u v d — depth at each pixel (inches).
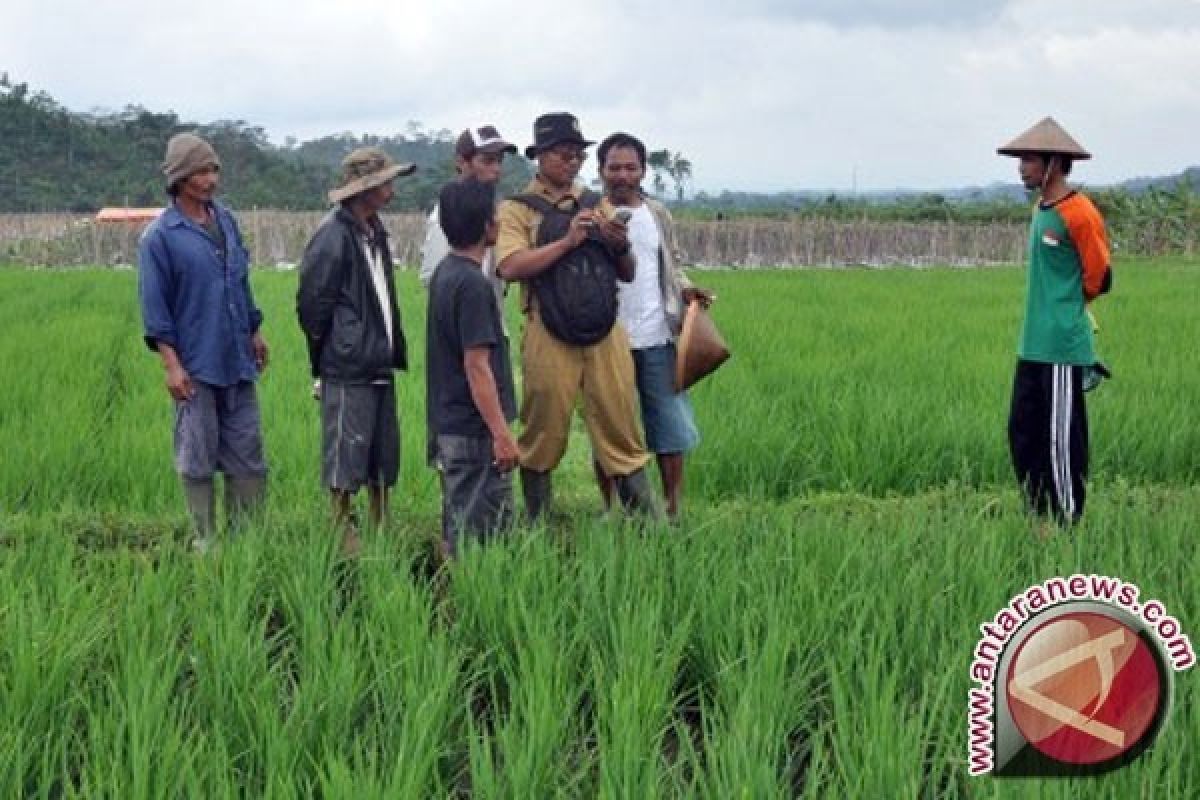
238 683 171.8
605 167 271.0
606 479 284.0
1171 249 1717.5
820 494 327.9
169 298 249.8
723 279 1031.6
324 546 226.4
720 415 360.2
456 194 227.1
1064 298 259.4
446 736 167.8
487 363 230.8
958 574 208.5
